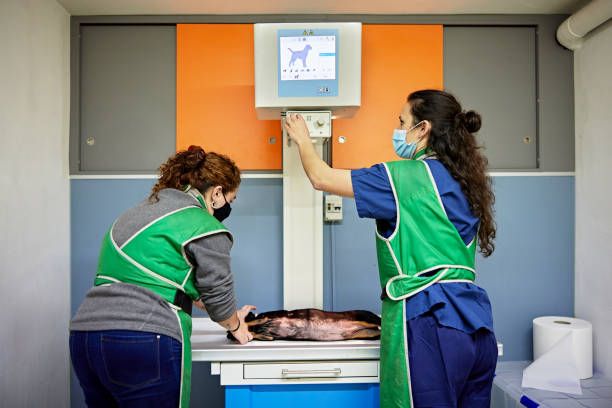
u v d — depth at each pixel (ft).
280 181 7.14
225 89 7.14
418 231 3.89
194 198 4.23
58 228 6.70
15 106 5.61
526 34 7.35
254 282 7.14
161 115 7.16
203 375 7.08
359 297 7.18
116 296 3.77
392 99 7.19
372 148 7.18
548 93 7.31
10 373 5.42
